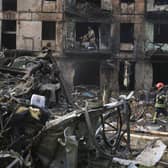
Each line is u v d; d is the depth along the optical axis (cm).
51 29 3725
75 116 812
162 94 1930
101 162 866
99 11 3703
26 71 1405
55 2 3688
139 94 3167
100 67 3716
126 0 3803
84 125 832
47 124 805
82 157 852
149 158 1057
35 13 3678
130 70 3759
